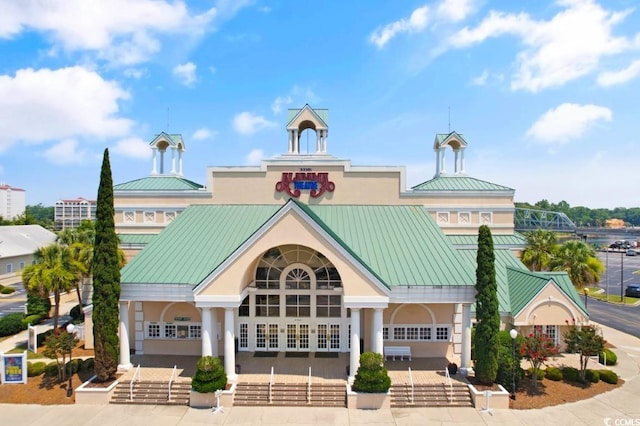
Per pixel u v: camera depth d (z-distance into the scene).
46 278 39.81
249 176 43.28
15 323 45.41
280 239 29.47
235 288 29.56
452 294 30.19
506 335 33.06
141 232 45.34
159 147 49.78
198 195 44.16
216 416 26.70
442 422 25.91
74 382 31.05
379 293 29.22
